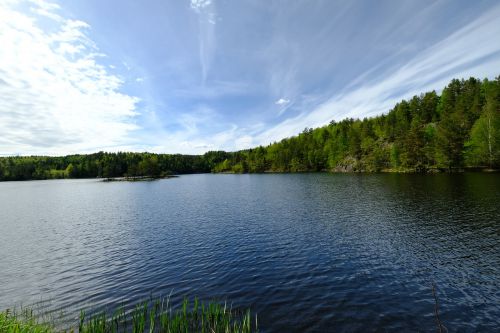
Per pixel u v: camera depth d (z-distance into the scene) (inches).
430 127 4288.9
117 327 456.8
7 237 1195.9
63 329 463.8
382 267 688.4
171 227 1268.5
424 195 1706.4
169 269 742.5
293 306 511.5
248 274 676.7
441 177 2770.7
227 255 829.2
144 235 1143.0
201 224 1296.8
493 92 3422.7
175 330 418.6
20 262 861.2
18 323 405.4
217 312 452.8
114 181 6373.0
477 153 3070.9
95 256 896.3
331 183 3006.9
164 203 2144.4
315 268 697.6
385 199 1685.5
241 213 1524.4
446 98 4921.3
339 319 463.2
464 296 531.5
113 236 1157.1
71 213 1829.5
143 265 787.4
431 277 621.6
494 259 705.6
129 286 645.3
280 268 706.8
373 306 504.4
